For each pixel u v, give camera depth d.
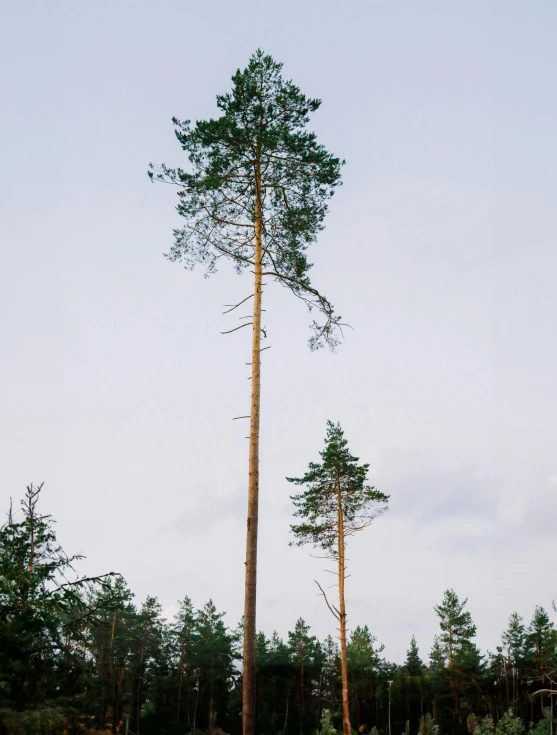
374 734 61.28
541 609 68.75
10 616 16.42
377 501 30.95
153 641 63.78
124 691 60.56
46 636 16.86
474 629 66.19
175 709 68.88
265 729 67.31
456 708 67.75
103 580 18.23
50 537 18.61
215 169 17.69
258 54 18.41
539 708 66.75
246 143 17.66
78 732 15.95
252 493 15.84
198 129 17.45
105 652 52.88
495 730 56.31
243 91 18.08
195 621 71.44
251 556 15.21
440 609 67.50
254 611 14.83
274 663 71.69
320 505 31.81
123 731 56.31
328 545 31.30
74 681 16.55
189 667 69.25
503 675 69.56
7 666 15.36
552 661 60.25
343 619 29.92
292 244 18.50
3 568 16.81
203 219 18.00
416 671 81.00
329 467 32.03
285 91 18.12
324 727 55.25
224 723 68.62
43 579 17.38
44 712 13.52
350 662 74.50
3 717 12.95
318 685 74.69
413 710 78.75
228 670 69.81
